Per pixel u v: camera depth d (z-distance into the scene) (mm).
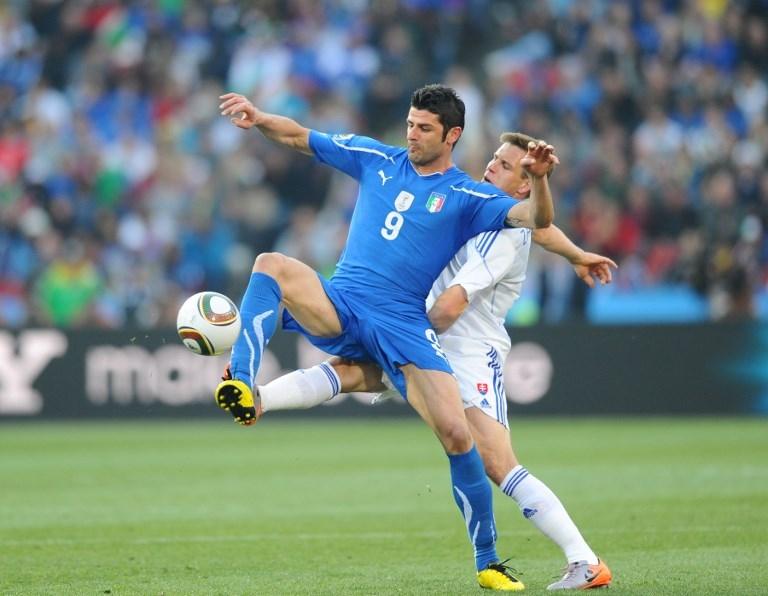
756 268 58031
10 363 55500
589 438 47469
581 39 70000
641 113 66625
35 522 28906
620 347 54469
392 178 20844
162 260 63000
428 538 26391
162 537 26578
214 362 55625
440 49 71312
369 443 47250
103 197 66062
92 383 55531
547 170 18672
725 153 63375
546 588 19875
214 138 67938
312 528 27859
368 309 20281
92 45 72562
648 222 60938
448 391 19719
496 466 20359
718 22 69250
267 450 45094
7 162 66188
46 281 60938
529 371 55000
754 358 53938
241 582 21047
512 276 21172
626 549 24422
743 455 41375
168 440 48844
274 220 64312
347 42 70562
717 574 21203
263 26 72000
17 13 73438
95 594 19906
